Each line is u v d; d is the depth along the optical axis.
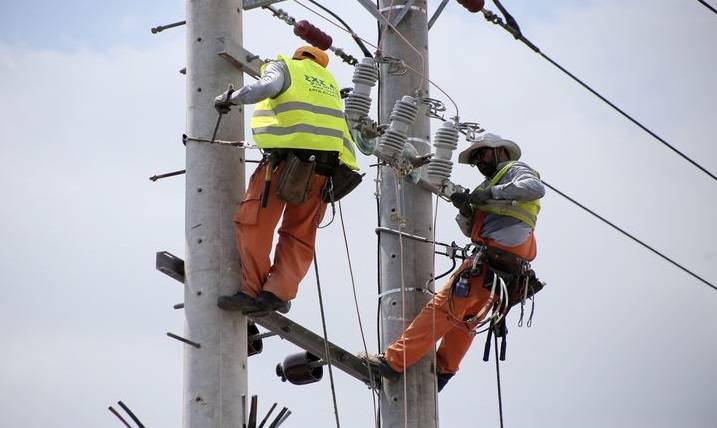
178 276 13.54
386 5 16.42
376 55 15.98
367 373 15.55
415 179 15.61
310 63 13.99
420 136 16.06
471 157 16.02
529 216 15.39
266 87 13.24
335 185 13.94
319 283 14.05
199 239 13.36
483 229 15.41
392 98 16.08
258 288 13.45
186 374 13.12
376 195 16.03
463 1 16.12
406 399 15.14
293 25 15.02
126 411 12.80
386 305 15.82
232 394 13.09
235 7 13.96
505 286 15.17
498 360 15.49
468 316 15.72
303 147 13.44
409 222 15.86
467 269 15.36
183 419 13.05
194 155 13.57
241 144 13.48
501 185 15.24
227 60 13.77
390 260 15.86
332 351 15.13
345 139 13.95
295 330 14.53
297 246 13.82
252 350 14.66
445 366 16.03
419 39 16.31
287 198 13.45
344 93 15.05
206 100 13.66
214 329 13.18
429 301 15.80
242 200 13.58
